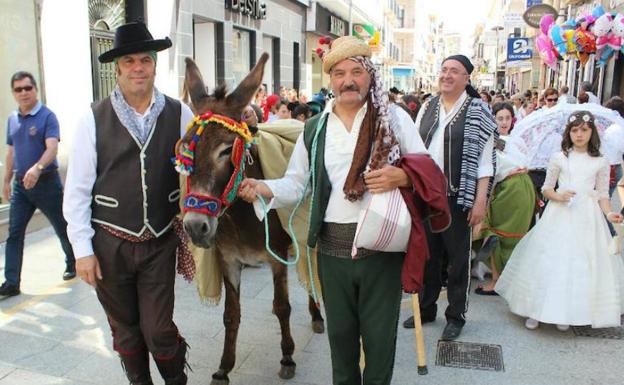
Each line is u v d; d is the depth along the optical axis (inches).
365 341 102.0
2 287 185.9
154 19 383.2
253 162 123.0
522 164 197.2
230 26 514.0
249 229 123.3
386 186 91.8
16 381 133.5
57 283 199.8
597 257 160.7
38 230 267.6
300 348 153.6
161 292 107.7
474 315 178.2
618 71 539.8
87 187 102.4
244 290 199.3
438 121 154.9
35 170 179.5
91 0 330.0
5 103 272.4
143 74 102.2
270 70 655.1
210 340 158.1
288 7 675.4
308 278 133.6
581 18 433.4
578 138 163.6
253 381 136.6
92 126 101.9
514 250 179.3
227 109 105.5
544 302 161.5
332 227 99.4
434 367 143.9
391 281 99.0
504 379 138.0
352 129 97.3
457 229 154.5
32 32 274.5
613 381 137.2
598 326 158.4
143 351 115.1
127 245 104.2
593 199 164.4
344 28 932.6
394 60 1913.1
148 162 103.0
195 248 133.2
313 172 100.3
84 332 160.4
